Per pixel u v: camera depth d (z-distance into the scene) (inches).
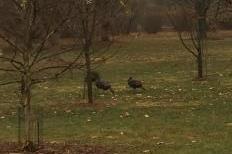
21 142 1037.8
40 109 1464.1
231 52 3206.2
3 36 898.1
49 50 1176.8
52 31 899.4
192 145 985.5
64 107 1492.4
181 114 1316.4
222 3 1875.0
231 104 1429.6
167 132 1116.5
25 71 910.4
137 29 4702.3
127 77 2190.0
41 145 993.5
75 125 1229.1
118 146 997.2
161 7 5167.3
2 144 1020.5
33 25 900.0
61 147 983.6
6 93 1793.8
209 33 4399.6
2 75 2142.0
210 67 2443.4
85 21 1348.4
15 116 1379.2
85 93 1754.4
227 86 1798.7
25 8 886.4
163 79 2075.5
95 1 1124.5
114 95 1689.2
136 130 1149.7
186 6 2586.1
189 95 1631.4
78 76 2167.8
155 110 1389.0
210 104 1446.9
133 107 1451.8
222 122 1195.9
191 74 2197.3
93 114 1366.9
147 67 2546.8
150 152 939.3
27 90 919.7
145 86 1881.2
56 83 1998.0
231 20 1951.3
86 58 1510.8
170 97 1609.3
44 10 893.2
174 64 2628.0
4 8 888.9
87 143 1029.2
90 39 1443.2
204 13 2044.8
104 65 2635.3
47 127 1203.2
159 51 3464.6
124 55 3149.6
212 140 1021.2
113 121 1261.1
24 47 908.6
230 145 972.6
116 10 1357.0
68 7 897.5
